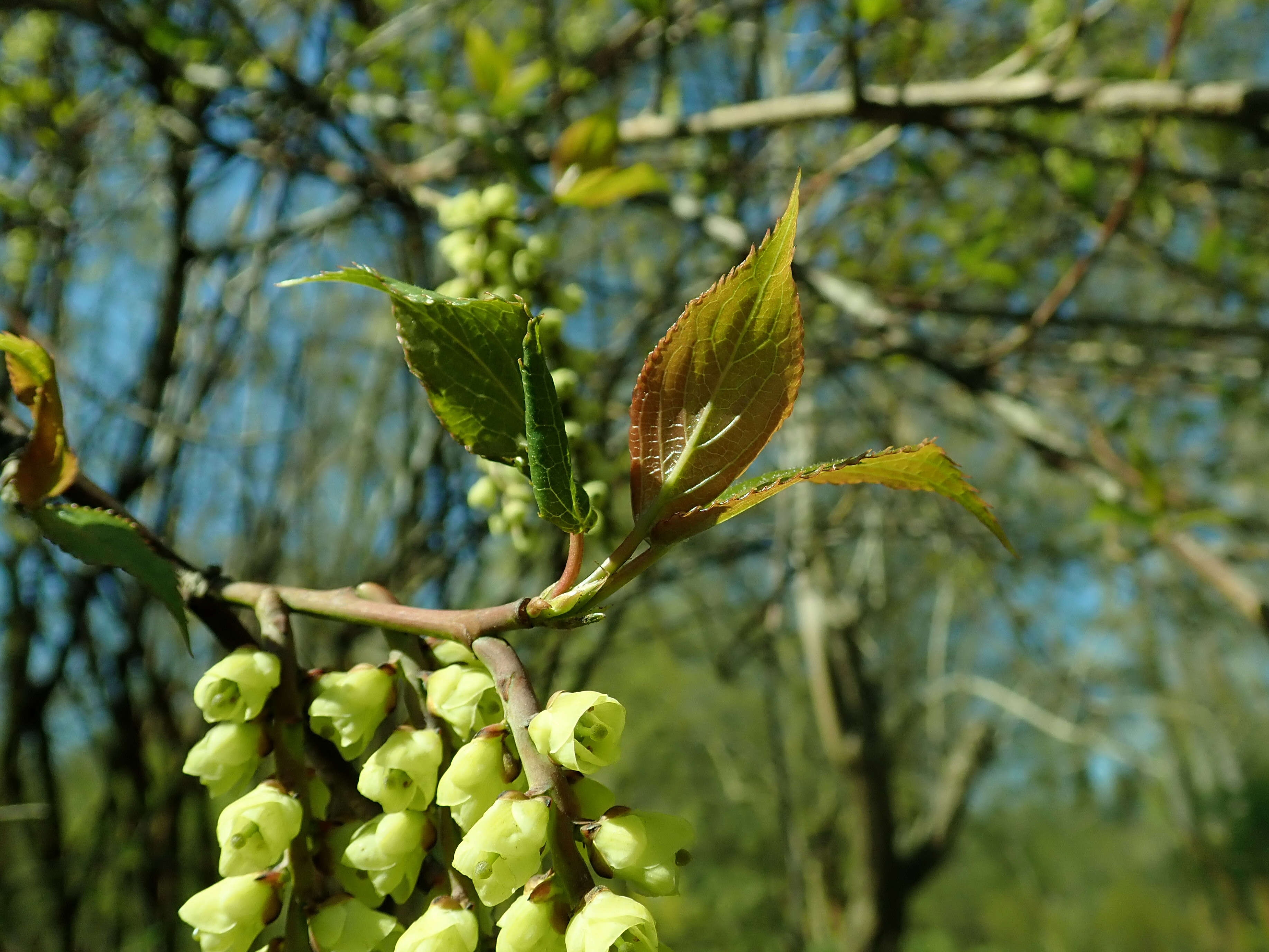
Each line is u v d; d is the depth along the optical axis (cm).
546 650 407
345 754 112
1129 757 585
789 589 520
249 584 125
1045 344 484
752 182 470
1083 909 1812
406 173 373
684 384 97
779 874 977
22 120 454
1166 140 479
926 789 942
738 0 425
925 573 663
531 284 218
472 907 99
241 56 392
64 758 498
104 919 437
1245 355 459
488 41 316
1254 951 1304
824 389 565
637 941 91
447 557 403
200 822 409
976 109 346
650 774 959
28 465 115
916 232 460
